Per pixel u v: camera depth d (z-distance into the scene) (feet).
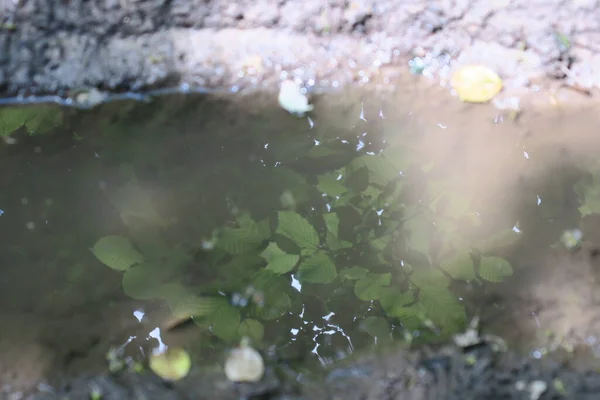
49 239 3.77
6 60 4.14
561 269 3.71
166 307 3.59
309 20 4.25
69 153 4.01
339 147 4.05
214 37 4.25
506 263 3.70
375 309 3.59
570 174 3.98
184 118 4.14
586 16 4.25
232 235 3.76
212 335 3.53
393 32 4.27
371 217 3.80
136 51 4.21
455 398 3.40
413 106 4.20
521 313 3.60
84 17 4.17
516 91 4.23
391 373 3.45
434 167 3.97
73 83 4.17
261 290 3.62
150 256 3.72
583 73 4.25
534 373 3.46
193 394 3.40
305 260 3.67
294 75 4.24
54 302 3.61
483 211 3.84
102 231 3.78
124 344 3.51
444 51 4.27
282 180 3.92
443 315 3.57
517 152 4.04
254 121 4.14
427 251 3.71
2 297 3.63
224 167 3.98
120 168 3.97
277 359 3.47
